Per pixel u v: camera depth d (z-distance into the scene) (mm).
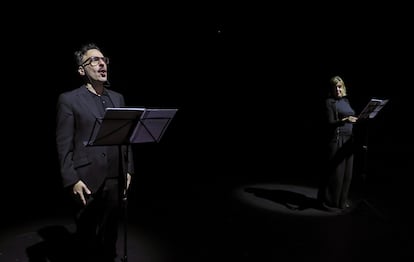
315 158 7414
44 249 2982
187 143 8398
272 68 8242
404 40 7270
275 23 7285
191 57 7617
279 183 5434
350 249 3143
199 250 3059
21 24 5641
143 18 6508
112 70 7258
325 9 6988
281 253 3035
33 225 3480
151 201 4367
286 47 7758
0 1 5379
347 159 4109
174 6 6574
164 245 3133
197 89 8438
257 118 9273
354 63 7812
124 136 2064
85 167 2230
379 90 8109
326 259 2943
